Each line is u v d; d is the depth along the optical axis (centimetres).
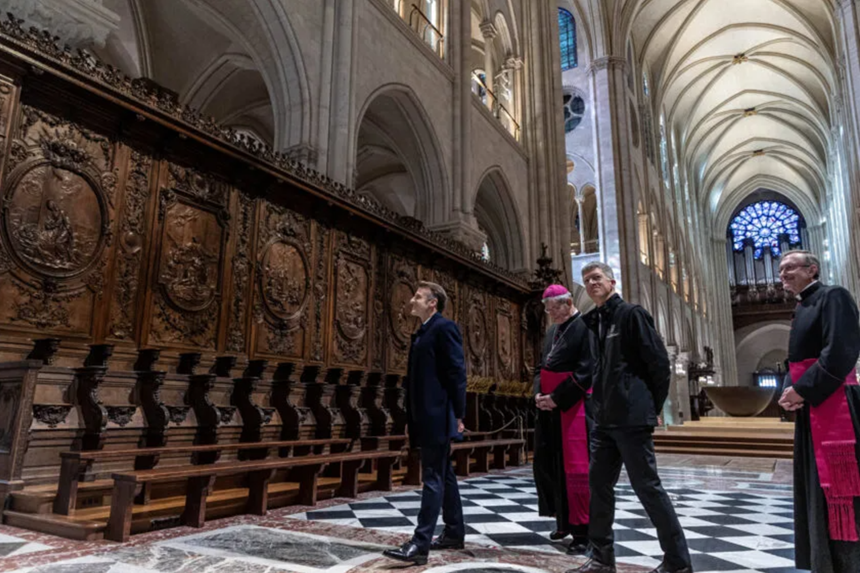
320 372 859
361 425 807
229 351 731
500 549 418
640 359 345
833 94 3562
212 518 498
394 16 1316
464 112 1538
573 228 3431
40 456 496
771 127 4738
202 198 717
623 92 2973
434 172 1457
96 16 704
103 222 609
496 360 1373
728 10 3462
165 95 668
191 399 630
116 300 616
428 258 1154
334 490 650
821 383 295
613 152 2859
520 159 1914
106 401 558
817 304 315
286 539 425
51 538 404
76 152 591
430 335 399
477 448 959
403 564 362
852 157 2420
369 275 993
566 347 434
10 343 526
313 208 883
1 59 520
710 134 4772
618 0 2991
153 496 529
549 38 2142
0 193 520
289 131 1025
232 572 336
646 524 534
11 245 532
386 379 933
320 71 1071
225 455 641
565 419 431
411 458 771
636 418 332
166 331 662
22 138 550
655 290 3091
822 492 297
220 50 1391
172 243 677
